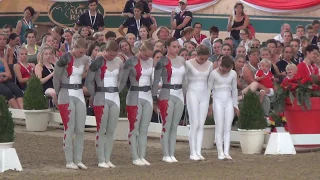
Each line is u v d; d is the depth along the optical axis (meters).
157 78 30.86
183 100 31.31
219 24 55.25
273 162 30.56
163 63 30.86
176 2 56.00
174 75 30.92
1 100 28.81
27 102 39.88
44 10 59.66
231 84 32.28
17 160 28.62
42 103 39.97
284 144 33.19
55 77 28.84
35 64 45.16
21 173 27.94
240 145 35.56
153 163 30.81
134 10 48.12
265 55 41.44
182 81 31.36
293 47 43.88
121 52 38.56
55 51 44.91
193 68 31.58
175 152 34.00
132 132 30.41
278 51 44.69
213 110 32.38
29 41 45.41
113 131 29.84
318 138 34.19
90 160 31.44
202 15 55.59
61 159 31.38
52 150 33.69
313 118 34.06
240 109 33.81
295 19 53.38
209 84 32.06
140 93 30.30
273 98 34.66
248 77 38.72
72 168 29.06
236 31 48.88
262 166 29.48
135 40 44.25
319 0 52.72
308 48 40.00
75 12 59.28
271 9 53.66
